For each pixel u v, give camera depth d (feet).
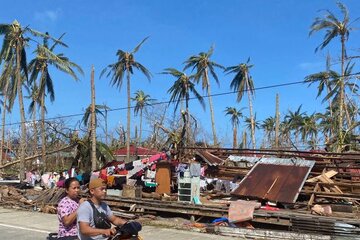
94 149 93.97
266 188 50.60
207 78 190.49
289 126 209.26
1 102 175.32
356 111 106.42
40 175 103.19
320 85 148.66
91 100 95.66
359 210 45.68
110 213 18.52
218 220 44.60
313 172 54.90
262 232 38.70
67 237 19.22
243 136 168.04
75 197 20.02
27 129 150.20
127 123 160.56
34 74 134.51
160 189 61.46
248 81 194.90
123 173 65.62
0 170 128.77
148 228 43.32
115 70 176.35
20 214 55.01
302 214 42.39
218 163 64.80
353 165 56.80
